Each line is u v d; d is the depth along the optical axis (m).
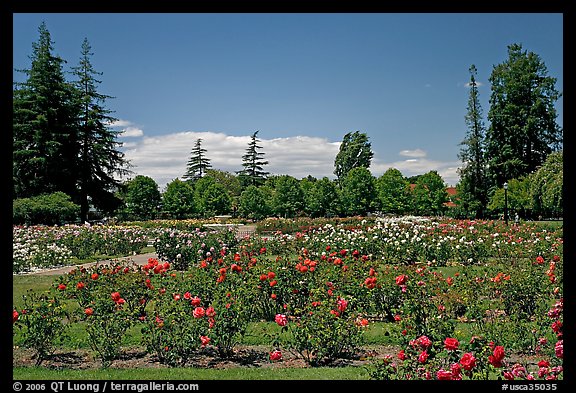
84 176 36.56
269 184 59.72
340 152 65.25
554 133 38.91
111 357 5.73
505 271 7.82
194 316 5.42
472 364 3.48
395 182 45.66
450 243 12.83
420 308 5.52
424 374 3.82
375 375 3.99
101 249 17.09
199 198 46.69
